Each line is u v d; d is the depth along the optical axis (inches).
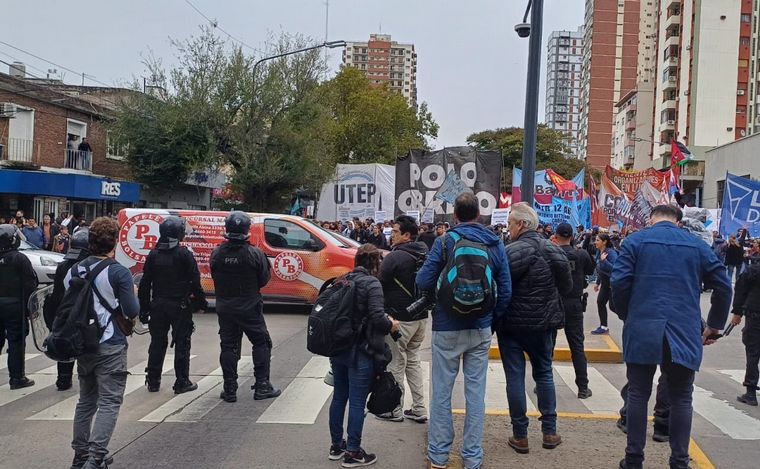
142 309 279.9
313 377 314.8
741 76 2672.2
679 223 201.6
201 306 283.7
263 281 270.5
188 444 216.4
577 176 915.4
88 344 179.3
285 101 1163.3
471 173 593.0
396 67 6619.1
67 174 948.0
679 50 2837.1
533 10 365.4
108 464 191.6
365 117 1909.4
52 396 275.3
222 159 1184.8
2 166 962.1
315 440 221.6
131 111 1138.7
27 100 1021.8
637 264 179.8
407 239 241.1
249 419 244.8
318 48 1159.6
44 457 204.1
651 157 3132.4
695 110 2682.1
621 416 222.2
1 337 291.3
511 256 194.5
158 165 1150.3
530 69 367.6
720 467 200.5
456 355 182.5
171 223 276.2
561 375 331.0
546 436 201.8
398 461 202.2
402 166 609.3
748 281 276.4
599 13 4648.1
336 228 874.8
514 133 2728.8
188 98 1123.3
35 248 668.1
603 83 4680.1
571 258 284.5
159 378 284.5
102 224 189.8
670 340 171.8
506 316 195.8
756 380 276.8
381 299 196.5
